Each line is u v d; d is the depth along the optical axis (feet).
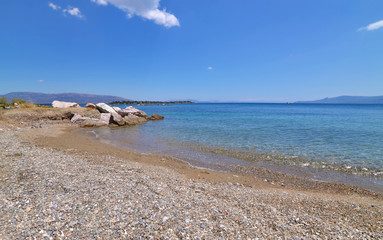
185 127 118.73
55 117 135.54
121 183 31.76
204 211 24.39
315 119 173.27
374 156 55.52
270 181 39.60
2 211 20.49
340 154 57.72
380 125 125.70
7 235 16.67
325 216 25.73
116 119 130.41
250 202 29.12
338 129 107.45
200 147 67.21
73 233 17.80
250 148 65.51
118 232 18.45
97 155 53.72
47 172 33.86
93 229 18.63
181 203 26.20
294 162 51.19
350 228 22.56
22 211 20.81
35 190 26.40
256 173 43.91
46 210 21.36
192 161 52.03
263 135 88.99
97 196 25.91
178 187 33.17
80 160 46.24
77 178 32.32
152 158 53.88
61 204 22.97
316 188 36.55
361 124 131.95
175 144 71.82
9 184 27.78
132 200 25.66
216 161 52.13
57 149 57.06
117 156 54.39
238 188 35.29
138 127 120.57
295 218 24.40
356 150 62.03
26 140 66.28
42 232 17.53
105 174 36.22
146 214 22.25
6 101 187.52
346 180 40.22
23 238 16.49
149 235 18.35
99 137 85.05
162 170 43.52
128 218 21.08
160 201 26.12
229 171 44.96
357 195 33.63
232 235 19.53
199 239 18.35
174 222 20.98
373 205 29.40
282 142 74.28
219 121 155.02
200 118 184.65
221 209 25.48
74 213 21.26
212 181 38.52
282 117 196.95
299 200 30.81
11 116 116.37
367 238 20.59
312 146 67.67
